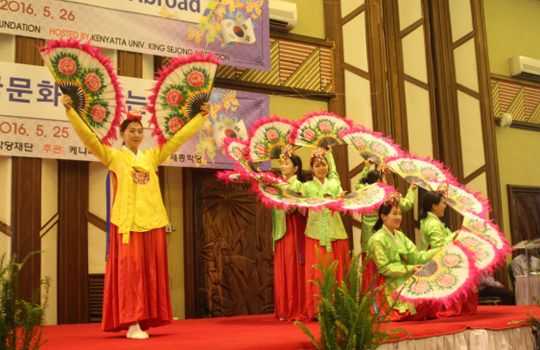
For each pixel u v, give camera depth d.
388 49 8.43
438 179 5.25
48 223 5.70
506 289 7.33
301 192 4.97
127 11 6.13
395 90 8.35
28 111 5.59
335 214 4.83
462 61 8.65
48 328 4.83
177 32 6.39
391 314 4.61
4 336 2.81
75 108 3.76
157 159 4.05
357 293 3.38
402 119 8.30
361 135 5.28
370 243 4.68
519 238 8.72
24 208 5.57
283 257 5.08
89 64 3.80
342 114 7.70
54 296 5.62
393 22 8.51
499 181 8.49
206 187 6.72
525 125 9.23
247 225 6.90
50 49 3.67
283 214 5.08
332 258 4.73
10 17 5.58
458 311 5.01
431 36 8.71
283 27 7.39
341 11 7.95
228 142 4.92
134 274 3.69
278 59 7.38
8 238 5.50
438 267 4.52
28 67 5.62
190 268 6.38
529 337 4.45
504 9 9.41
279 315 5.12
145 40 6.20
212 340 3.46
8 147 5.48
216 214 6.73
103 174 6.02
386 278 4.64
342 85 7.77
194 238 6.50
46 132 5.65
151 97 4.06
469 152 8.45
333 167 5.15
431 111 8.39
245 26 6.85
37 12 5.69
